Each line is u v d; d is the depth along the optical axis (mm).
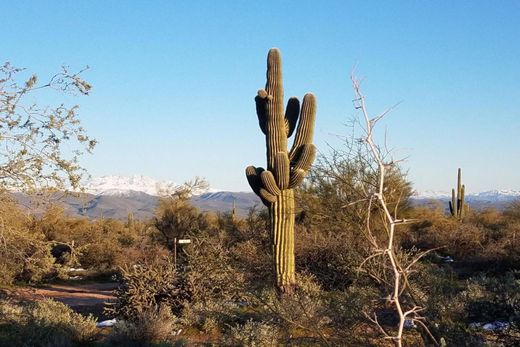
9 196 9227
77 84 9000
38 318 11867
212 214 32000
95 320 13492
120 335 11461
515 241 20625
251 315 11406
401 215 22641
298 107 14273
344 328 5215
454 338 5223
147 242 29891
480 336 5691
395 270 3713
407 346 5406
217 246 15883
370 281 5848
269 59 13562
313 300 5945
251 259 15789
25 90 8820
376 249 3742
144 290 13672
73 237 29766
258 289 11008
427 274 6684
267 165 13656
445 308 5664
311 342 5398
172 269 14609
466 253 22984
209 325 11750
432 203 33438
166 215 28781
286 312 5402
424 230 25656
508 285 7531
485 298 7617
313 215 15820
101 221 37969
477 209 38812
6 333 11438
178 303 13531
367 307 5230
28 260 10250
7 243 9898
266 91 13578
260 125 14141
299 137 13727
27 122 8922
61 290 22266
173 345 10531
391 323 5398
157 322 11609
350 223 8664
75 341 11695
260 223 21875
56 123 8930
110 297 19891
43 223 29359
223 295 13508
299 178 12992
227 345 9867
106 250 28469
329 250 13742
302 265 14633
